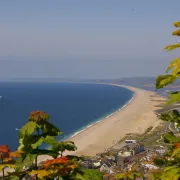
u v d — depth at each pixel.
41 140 10.34
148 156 124.12
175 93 10.52
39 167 10.91
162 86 10.32
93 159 117.94
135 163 114.19
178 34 9.77
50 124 10.62
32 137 10.46
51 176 10.43
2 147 10.89
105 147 165.50
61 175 10.26
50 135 10.55
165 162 12.70
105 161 114.44
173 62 9.56
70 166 10.44
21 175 10.61
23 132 10.23
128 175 19.95
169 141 11.88
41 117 10.39
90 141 183.12
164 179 10.60
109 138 189.25
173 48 9.80
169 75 10.16
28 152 10.54
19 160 10.49
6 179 11.07
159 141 161.25
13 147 171.25
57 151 11.27
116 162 119.44
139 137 183.75
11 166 10.70
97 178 10.47
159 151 133.75
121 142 175.38
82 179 10.26
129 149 138.75
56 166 10.42
